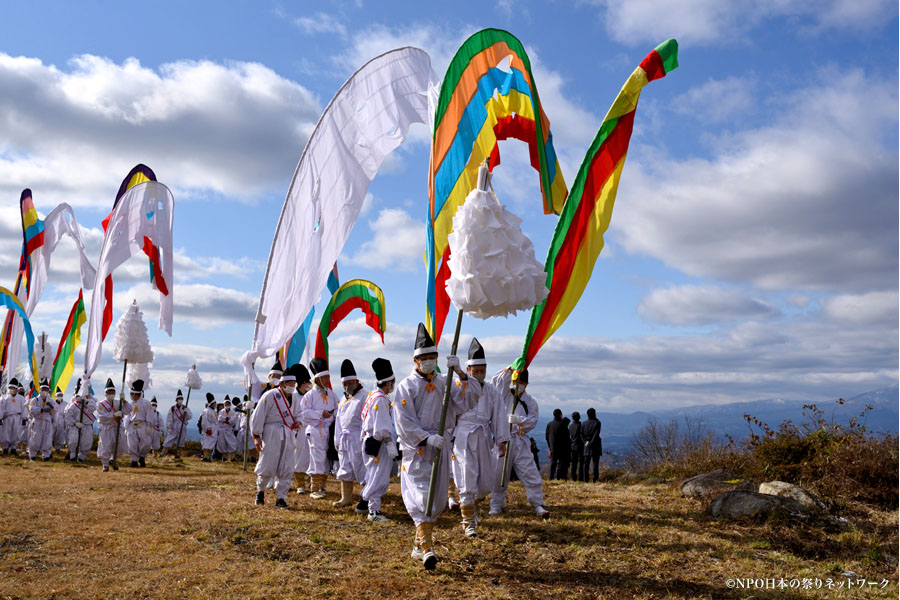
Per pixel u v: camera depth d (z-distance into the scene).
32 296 20.97
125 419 17.66
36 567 6.21
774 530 8.36
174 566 6.33
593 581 6.23
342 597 5.60
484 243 6.12
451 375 6.41
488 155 8.49
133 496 10.08
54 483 11.84
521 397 9.38
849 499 10.75
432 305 7.53
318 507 9.57
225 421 21.41
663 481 14.23
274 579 5.98
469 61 8.52
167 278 15.01
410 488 6.58
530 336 8.22
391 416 8.53
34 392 21.25
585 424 16.44
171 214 15.12
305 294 10.12
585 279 8.18
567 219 8.19
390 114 10.75
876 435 12.17
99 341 14.47
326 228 10.31
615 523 8.63
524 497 10.93
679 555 7.16
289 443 9.38
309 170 10.27
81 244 20.80
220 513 8.59
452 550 7.08
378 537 7.55
